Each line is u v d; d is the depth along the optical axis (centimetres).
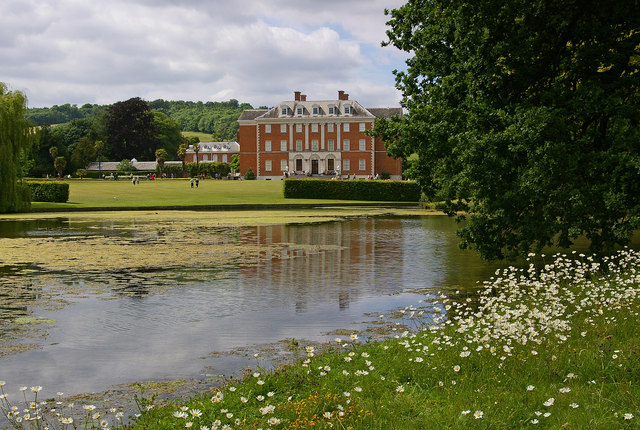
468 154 1462
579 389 616
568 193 1421
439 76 1838
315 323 1169
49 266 1931
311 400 621
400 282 1648
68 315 1246
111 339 1055
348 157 10006
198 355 951
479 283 1617
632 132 1416
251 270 1873
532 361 716
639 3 1439
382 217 4453
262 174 10219
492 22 1570
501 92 1612
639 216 1312
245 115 10450
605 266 1461
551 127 1412
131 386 805
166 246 2495
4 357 948
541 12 1516
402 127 1730
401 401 620
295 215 4634
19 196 4459
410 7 1912
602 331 836
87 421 681
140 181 8725
